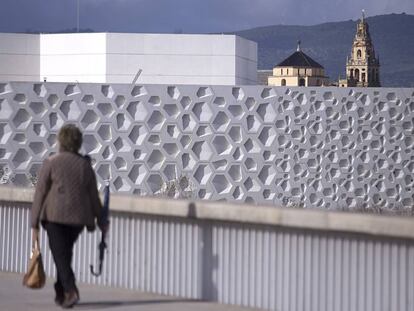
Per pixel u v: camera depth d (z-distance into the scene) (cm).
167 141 3341
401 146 3784
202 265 1313
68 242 1234
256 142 3478
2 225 1634
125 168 3291
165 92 3341
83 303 1306
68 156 1215
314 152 3606
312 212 1161
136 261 1405
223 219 1256
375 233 1094
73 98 3231
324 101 3622
